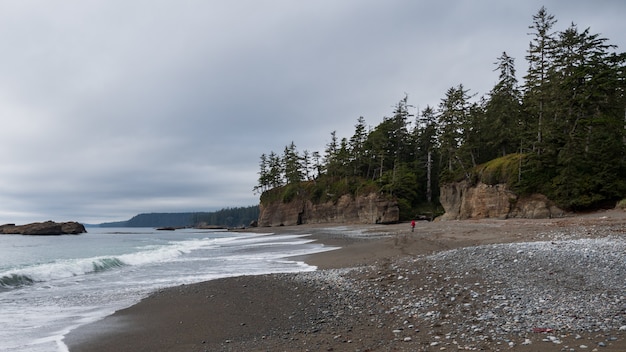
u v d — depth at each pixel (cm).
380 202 7281
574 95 4319
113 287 1523
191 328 934
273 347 761
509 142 5538
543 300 933
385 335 793
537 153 4353
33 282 1650
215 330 913
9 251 3544
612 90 4203
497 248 1659
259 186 11900
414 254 1978
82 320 1020
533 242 1812
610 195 3659
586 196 3725
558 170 4084
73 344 820
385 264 1711
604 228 2102
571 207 3881
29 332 911
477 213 4841
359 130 9094
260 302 1186
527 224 2916
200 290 1390
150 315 1066
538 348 633
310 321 952
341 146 9531
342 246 3048
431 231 3338
